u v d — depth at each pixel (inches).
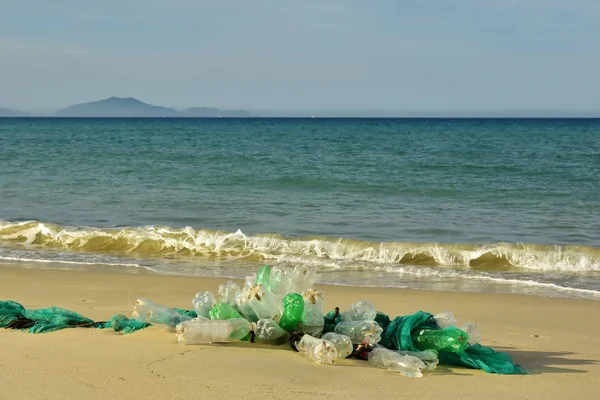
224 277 395.9
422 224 598.2
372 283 390.0
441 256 457.1
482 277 406.3
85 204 718.5
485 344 246.1
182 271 417.4
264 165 1205.1
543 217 638.5
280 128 4050.2
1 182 925.2
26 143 2030.0
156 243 492.4
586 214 655.1
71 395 165.8
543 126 4488.2
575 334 264.5
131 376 181.5
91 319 261.4
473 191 831.7
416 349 209.9
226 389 172.4
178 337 215.5
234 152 1585.9
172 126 4626.0
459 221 615.8
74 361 194.9
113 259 455.8
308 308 216.1
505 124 5339.6
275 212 665.0
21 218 625.9
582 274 418.6
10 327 242.5
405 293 350.9
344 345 205.0
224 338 215.9
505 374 197.9
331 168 1140.5
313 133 3063.5
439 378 190.5
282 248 483.2
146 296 329.1
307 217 634.2
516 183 916.0
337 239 487.5
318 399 167.2
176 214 650.8
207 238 489.7
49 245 505.7
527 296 343.9
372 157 1416.1
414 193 816.3
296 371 190.1
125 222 606.2
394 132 3235.7
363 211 674.2
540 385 187.6
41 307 295.1
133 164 1222.3
